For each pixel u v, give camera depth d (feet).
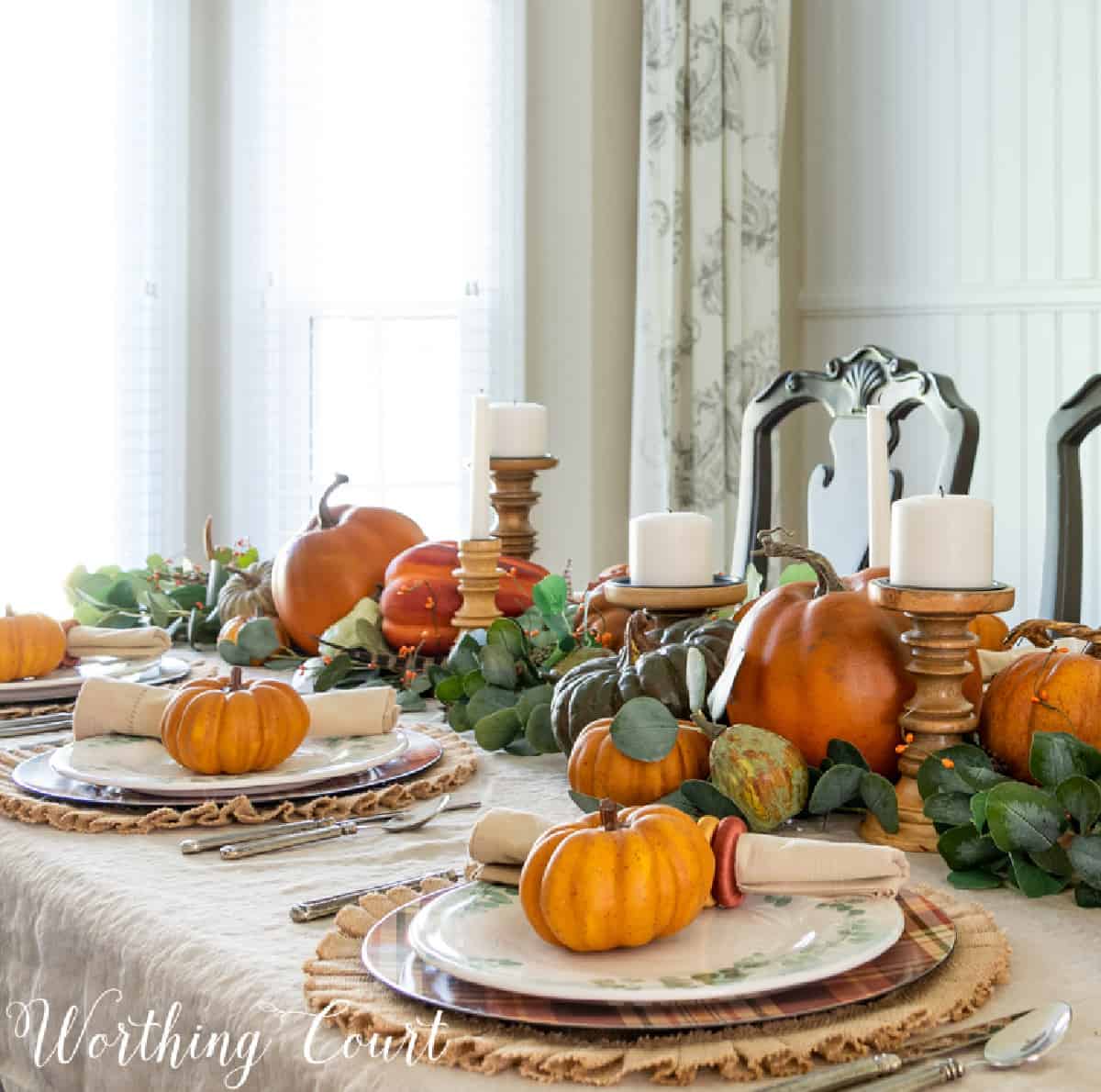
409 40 10.60
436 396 10.85
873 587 3.01
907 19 11.43
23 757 3.63
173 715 3.26
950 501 2.96
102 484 10.14
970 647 2.99
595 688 3.41
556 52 10.78
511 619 4.04
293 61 10.49
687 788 2.83
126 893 2.62
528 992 1.96
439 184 10.69
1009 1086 1.80
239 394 10.66
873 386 6.51
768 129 11.30
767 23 11.22
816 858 2.29
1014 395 10.93
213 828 3.04
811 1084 1.78
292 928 2.42
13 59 9.73
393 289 10.73
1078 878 2.64
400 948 2.19
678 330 11.02
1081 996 2.11
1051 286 10.65
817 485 6.71
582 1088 1.81
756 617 3.34
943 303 11.28
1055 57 10.56
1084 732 3.01
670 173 10.74
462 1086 1.82
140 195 10.18
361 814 3.16
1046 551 5.72
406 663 4.66
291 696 3.32
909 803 2.97
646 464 10.82
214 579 5.73
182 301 10.48
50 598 10.00
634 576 3.84
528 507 5.41
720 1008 1.94
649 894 2.08
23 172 9.80
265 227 10.55
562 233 10.87
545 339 10.93
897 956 2.11
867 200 11.82
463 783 3.47
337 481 5.32
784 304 12.37
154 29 10.22
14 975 2.85
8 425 9.84
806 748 3.21
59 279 9.93
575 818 3.14
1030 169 10.75
